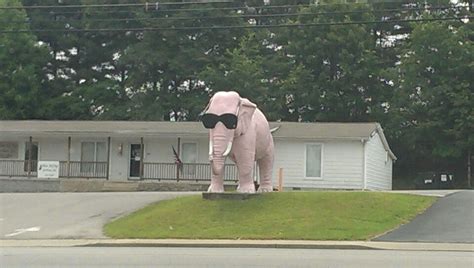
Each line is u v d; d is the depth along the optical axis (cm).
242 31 5553
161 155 4097
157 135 4016
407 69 4869
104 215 2377
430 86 4797
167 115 5572
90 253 1662
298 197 2305
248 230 2009
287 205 2222
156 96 5478
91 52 5866
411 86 4866
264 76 5341
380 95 5184
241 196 2272
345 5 5188
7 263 1455
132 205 2545
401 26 5631
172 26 5378
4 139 4250
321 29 5209
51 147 4225
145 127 4131
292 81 5141
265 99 5150
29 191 3878
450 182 4816
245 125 2286
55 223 2261
